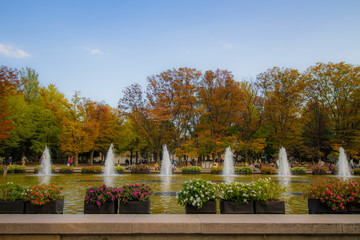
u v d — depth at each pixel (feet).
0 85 94.32
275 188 23.08
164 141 149.18
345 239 17.63
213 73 137.69
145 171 97.14
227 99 135.74
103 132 152.87
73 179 68.95
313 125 160.45
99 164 185.78
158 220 18.19
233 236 17.58
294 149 156.76
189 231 17.48
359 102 122.52
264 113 136.46
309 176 86.53
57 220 17.99
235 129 162.71
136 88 134.00
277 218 19.03
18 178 70.74
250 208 21.68
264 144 132.67
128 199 22.29
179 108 132.05
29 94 168.86
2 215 19.63
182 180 68.44
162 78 134.10
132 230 17.35
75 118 136.56
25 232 17.26
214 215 20.04
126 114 135.33
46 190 22.91
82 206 29.99
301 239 17.61
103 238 17.34
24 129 136.46
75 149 128.57
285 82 132.46
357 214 21.13
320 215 20.07
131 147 184.75
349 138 125.49
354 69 123.65
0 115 93.91
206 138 126.52
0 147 133.39
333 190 22.56
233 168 101.60
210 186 22.44
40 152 148.66
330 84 128.98
